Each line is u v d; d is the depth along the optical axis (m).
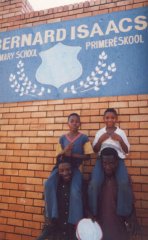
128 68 4.02
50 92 4.42
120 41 4.12
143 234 3.60
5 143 4.59
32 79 4.58
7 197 4.39
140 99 3.90
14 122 4.59
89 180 3.50
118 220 3.16
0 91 4.78
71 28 4.45
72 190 3.25
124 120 3.93
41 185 4.21
